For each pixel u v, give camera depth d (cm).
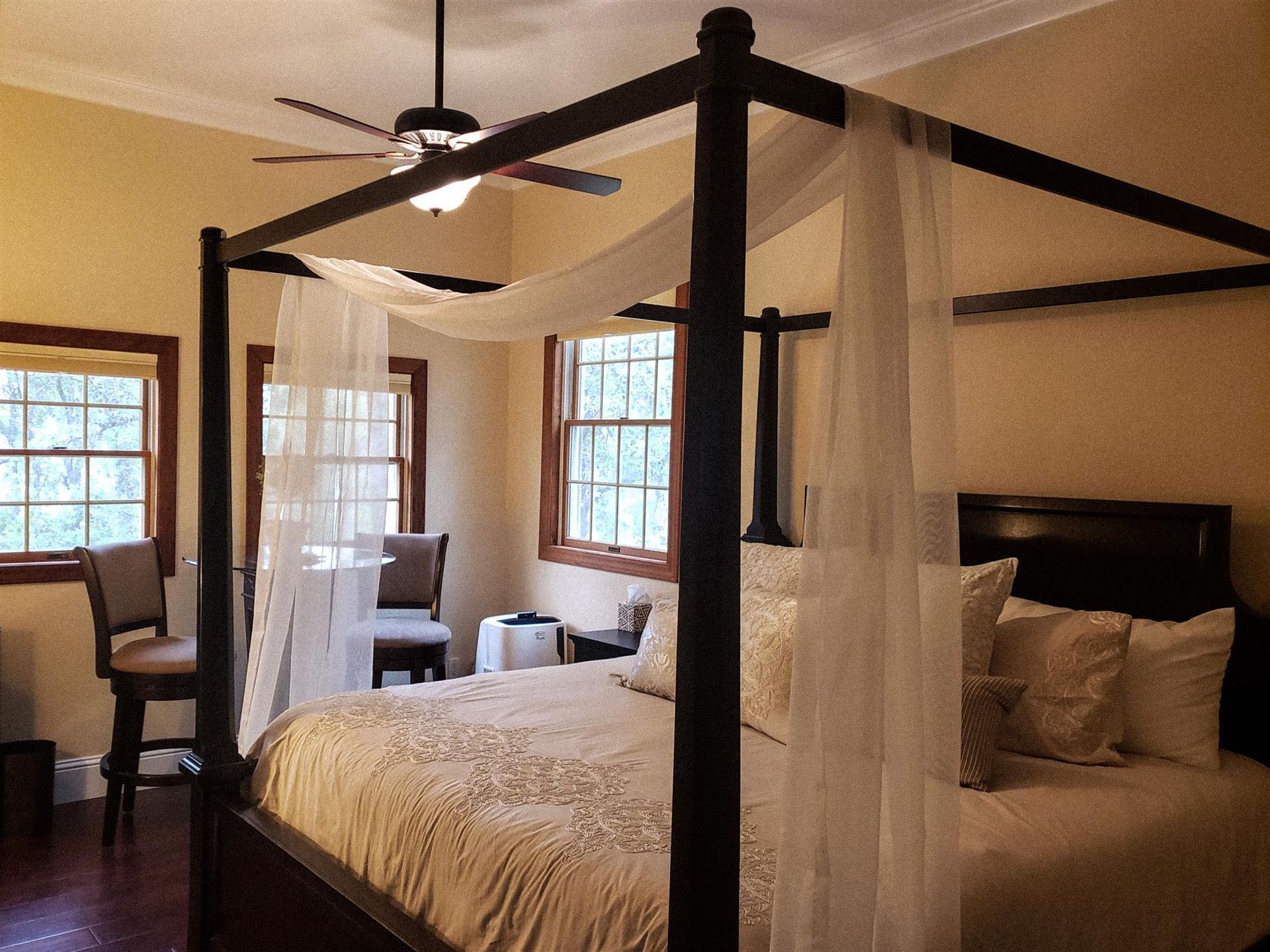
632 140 489
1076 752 252
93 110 441
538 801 221
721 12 148
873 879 154
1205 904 228
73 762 444
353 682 340
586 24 367
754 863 193
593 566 519
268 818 278
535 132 187
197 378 472
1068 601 314
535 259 559
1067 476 329
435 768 242
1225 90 292
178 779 393
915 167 171
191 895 299
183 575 471
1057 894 193
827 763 156
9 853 385
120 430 464
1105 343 319
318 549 329
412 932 213
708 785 147
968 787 230
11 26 383
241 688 479
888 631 160
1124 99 314
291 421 325
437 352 555
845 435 159
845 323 161
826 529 159
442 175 210
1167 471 304
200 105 463
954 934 163
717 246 147
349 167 516
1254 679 274
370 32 381
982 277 355
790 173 183
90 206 442
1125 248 316
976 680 244
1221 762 262
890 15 354
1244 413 288
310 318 330
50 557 446
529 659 497
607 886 183
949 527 168
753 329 412
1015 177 196
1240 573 288
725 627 147
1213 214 243
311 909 245
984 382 352
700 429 148
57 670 440
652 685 317
